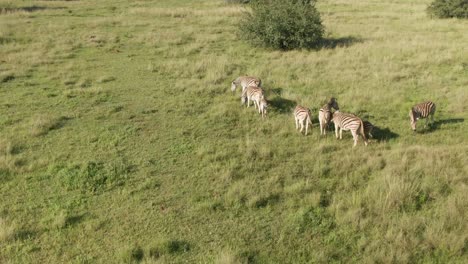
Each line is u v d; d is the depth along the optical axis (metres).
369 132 14.10
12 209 10.73
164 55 23.03
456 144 13.94
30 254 9.31
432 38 26.17
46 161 12.74
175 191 11.48
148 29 28.39
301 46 24.34
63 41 24.86
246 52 24.03
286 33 24.36
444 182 11.48
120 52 23.55
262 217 10.48
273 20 24.45
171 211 10.66
